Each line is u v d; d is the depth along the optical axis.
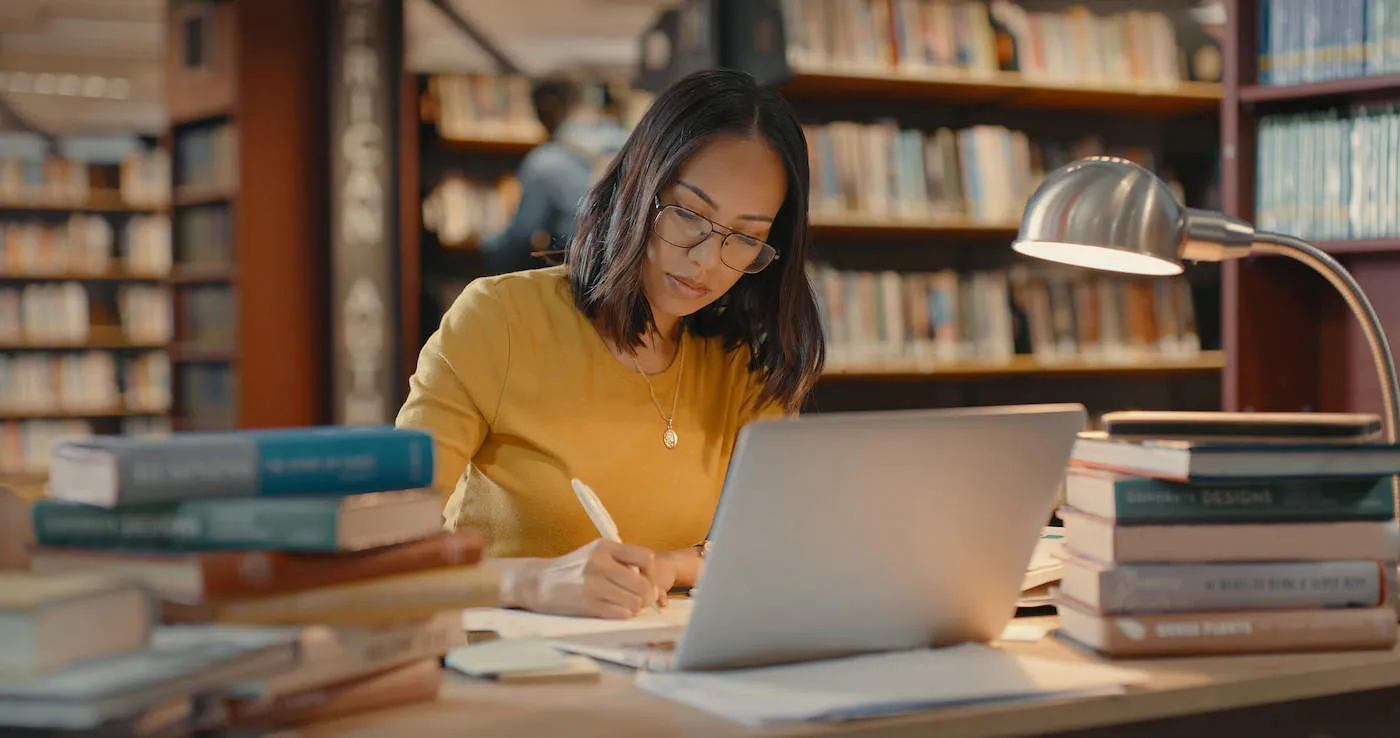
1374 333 1.52
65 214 6.81
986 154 3.94
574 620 1.30
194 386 5.04
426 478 1.04
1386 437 1.55
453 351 1.69
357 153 4.53
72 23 5.99
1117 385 4.29
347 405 4.54
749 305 1.83
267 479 0.95
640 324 1.71
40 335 6.50
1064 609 1.22
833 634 1.10
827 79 3.80
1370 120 3.22
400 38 4.55
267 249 4.82
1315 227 3.30
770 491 1.00
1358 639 1.18
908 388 4.15
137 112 7.28
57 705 0.74
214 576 0.89
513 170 4.77
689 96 1.62
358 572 0.96
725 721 0.94
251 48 4.79
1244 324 3.40
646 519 1.74
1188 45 4.15
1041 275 4.16
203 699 0.85
